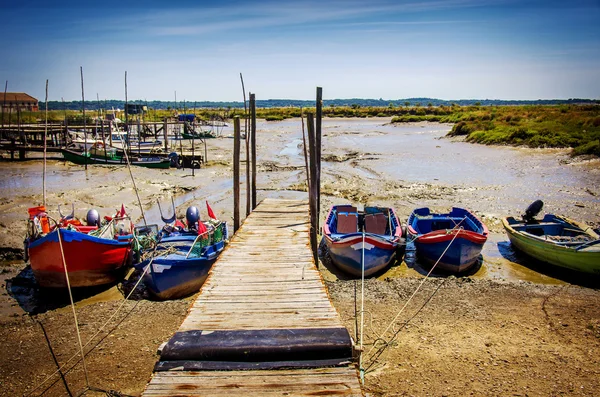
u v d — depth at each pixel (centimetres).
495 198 2070
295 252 962
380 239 1213
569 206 1888
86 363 792
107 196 2198
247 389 480
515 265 1327
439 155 3506
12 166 3152
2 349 853
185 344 539
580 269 1195
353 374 509
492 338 847
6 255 1391
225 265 875
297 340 545
